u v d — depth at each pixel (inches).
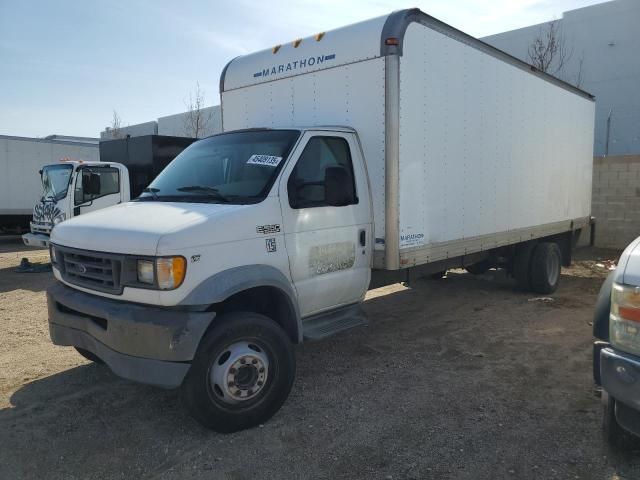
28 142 650.8
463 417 162.6
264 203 164.7
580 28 716.0
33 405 173.0
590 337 244.4
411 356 220.1
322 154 188.2
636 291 113.7
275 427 157.2
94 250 154.0
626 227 525.7
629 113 685.3
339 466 135.9
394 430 154.8
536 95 311.6
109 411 168.4
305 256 176.6
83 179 461.1
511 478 129.3
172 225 146.9
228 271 151.6
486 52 257.4
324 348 231.5
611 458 137.3
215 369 148.0
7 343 239.1
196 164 195.8
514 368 204.5
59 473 133.6
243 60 248.1
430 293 348.5
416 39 205.6
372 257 204.7
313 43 217.8
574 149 370.0
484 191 263.6
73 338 163.6
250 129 200.7
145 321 140.8
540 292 337.7
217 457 140.6
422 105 212.1
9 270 454.0
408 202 206.4
